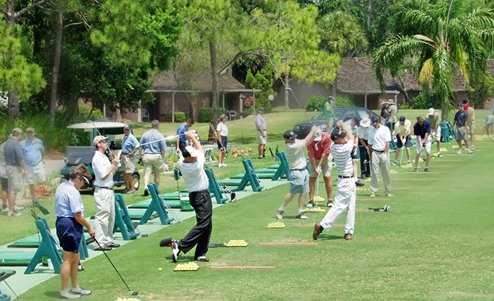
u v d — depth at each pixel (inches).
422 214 767.1
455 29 1911.9
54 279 535.8
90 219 751.1
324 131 843.4
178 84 2770.7
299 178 743.7
